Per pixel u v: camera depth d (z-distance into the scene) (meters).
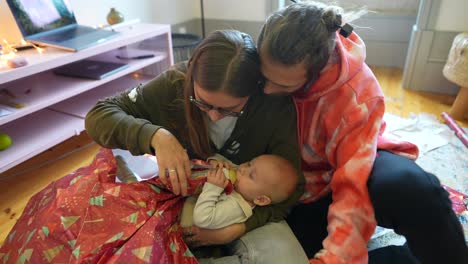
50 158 1.78
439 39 2.28
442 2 2.19
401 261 1.00
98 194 0.84
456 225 0.76
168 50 2.12
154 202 0.86
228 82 0.71
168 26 2.06
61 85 1.71
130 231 0.79
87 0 2.04
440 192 0.75
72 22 1.88
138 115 0.96
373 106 0.82
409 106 2.23
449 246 0.74
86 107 1.85
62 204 0.82
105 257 0.74
